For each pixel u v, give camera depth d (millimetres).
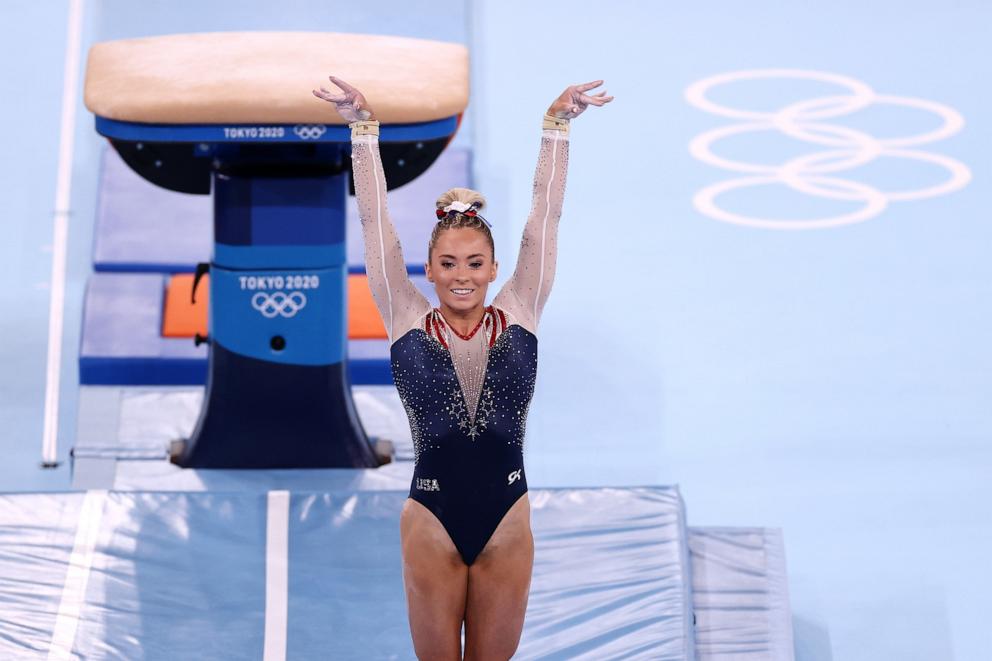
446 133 19812
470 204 13867
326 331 21000
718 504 23094
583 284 29125
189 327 24094
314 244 20688
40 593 17688
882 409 25594
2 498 19250
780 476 23875
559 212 14195
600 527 19188
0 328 26547
